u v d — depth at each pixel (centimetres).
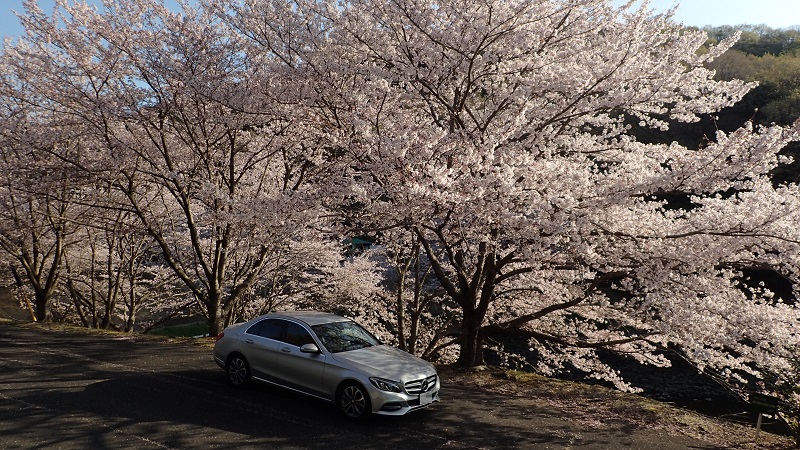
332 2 995
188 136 1291
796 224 724
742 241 772
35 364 905
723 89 920
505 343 2536
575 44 946
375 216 973
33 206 1543
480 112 993
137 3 1146
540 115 942
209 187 869
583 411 791
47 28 1112
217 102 1094
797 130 679
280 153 1424
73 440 566
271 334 775
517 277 1269
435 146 827
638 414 784
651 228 878
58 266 1588
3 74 1271
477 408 771
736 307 806
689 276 776
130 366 913
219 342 825
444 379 957
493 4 898
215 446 566
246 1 1020
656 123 996
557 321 1370
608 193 798
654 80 859
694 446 664
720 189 788
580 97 888
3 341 1123
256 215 857
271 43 1038
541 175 874
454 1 906
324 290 1919
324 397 702
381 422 679
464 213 799
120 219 1516
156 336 1278
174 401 716
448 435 647
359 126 824
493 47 970
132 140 1224
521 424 710
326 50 1010
